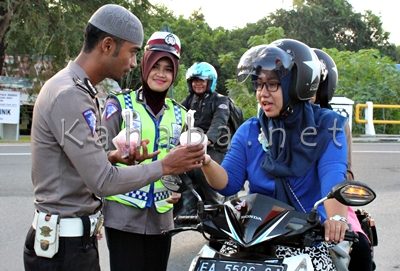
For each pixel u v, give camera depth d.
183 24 34.91
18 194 8.17
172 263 5.49
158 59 3.45
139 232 3.47
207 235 3.11
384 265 5.56
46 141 2.62
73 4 19.61
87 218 2.71
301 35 37.91
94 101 2.71
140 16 20.58
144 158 2.85
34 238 2.69
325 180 2.96
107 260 5.52
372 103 18.91
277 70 3.00
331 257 2.86
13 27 18.58
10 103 16.62
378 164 11.64
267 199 2.78
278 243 2.68
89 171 2.55
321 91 4.04
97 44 2.70
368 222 3.70
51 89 2.61
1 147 13.77
